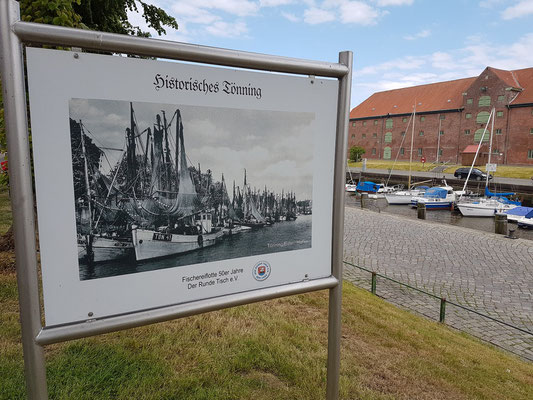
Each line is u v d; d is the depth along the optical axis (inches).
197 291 87.9
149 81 77.8
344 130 101.1
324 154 101.0
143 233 80.6
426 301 402.0
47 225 71.9
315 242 102.8
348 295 279.3
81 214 74.6
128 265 79.8
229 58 83.7
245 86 88.0
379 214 1058.7
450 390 148.1
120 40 73.7
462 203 1331.2
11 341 147.9
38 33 67.3
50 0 192.9
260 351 152.1
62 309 74.8
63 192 72.7
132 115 77.0
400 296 412.2
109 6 328.8
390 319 236.1
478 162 2544.3
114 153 76.2
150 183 80.3
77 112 72.3
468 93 2679.6
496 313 389.1
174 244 84.0
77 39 70.4
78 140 72.9
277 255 97.4
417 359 172.4
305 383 134.9
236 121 88.0
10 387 120.0
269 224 95.2
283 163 95.3
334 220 104.3
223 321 177.6
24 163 68.1
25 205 68.7
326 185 102.6
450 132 2827.3
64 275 74.3
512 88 2442.2
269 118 91.9
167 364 137.1
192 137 83.4
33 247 70.7
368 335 193.3
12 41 65.6
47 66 69.2
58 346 144.6
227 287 91.4
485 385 165.2
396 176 2245.3
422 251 650.2
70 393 117.8
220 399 123.2
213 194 87.3
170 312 84.0
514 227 1065.5
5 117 66.5
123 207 78.2
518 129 2428.6
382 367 157.4
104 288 78.1
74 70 71.3
